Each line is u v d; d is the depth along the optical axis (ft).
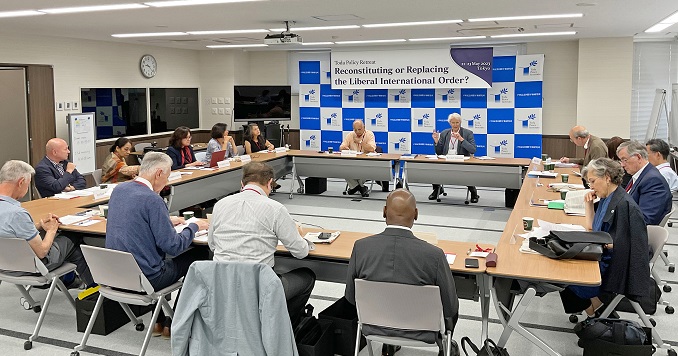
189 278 8.91
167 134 38.22
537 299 14.84
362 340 11.67
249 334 8.94
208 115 41.47
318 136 40.09
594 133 34.04
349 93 38.78
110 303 12.70
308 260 12.16
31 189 28.58
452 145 27.94
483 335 10.44
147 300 11.03
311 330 11.11
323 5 19.85
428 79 36.06
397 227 9.22
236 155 28.37
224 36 30.76
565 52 35.04
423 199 28.73
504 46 36.22
